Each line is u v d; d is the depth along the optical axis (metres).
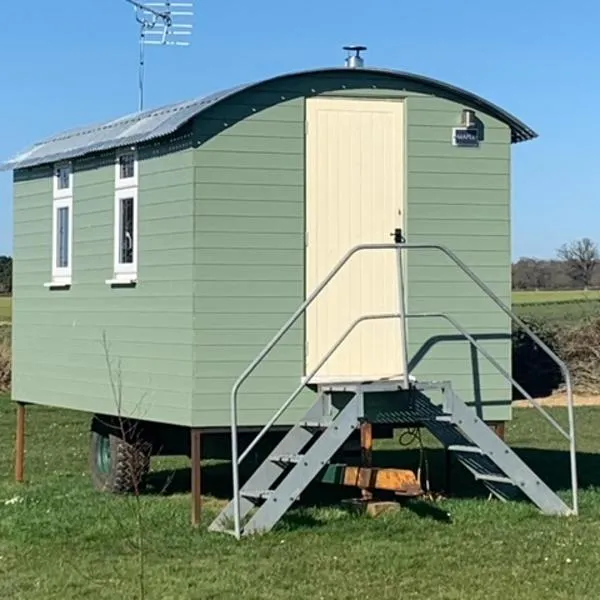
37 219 16.36
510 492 13.60
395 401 12.79
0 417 25.94
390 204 13.32
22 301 16.72
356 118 13.23
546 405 28.75
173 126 12.70
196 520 12.55
